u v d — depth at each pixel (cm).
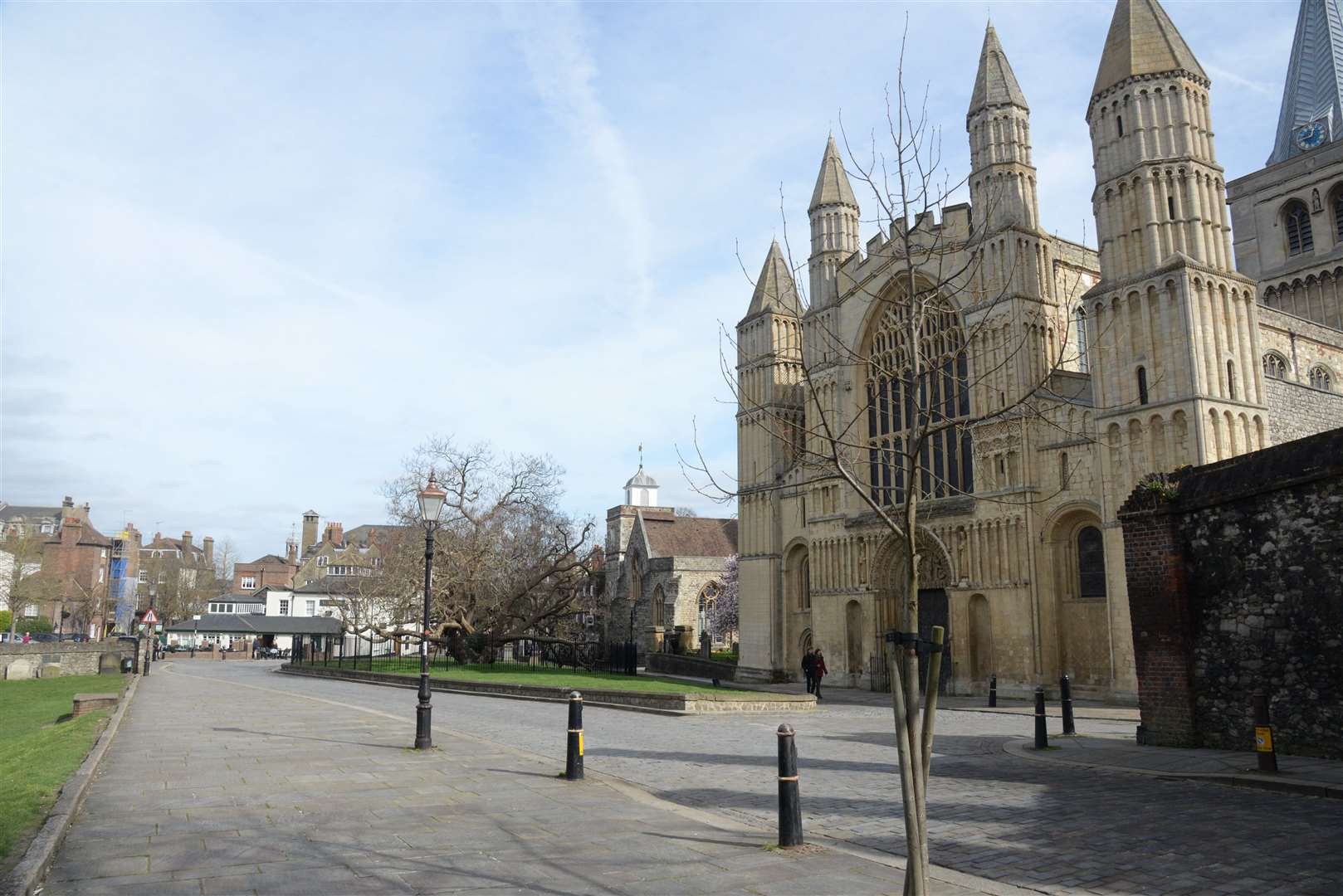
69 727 2228
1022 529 3584
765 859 922
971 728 2353
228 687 3828
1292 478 1625
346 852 943
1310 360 4500
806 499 4709
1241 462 1731
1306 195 6072
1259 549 1686
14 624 8212
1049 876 877
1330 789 1270
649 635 6569
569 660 5100
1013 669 3559
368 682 4256
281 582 13625
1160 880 859
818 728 2292
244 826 1058
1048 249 3844
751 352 5162
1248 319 3166
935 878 867
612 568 9050
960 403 3919
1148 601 1855
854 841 1033
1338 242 5906
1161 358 3105
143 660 6469
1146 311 3158
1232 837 1027
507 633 5284
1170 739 1794
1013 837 1039
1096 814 1167
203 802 1202
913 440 779
